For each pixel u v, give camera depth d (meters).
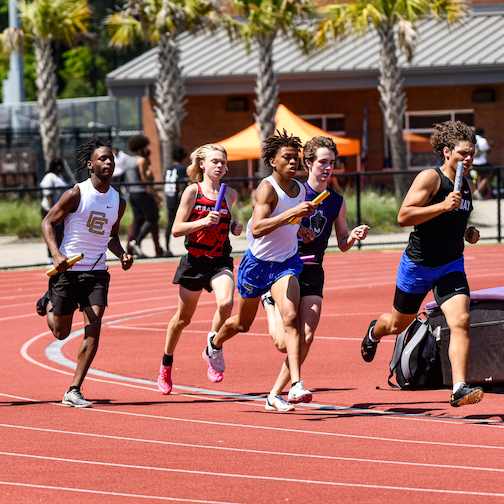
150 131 88.50
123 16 74.38
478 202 65.00
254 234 17.67
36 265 52.06
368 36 88.69
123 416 18.41
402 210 17.22
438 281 17.73
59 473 14.12
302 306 18.64
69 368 24.33
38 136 102.44
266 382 21.88
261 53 73.31
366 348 20.41
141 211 52.81
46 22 79.88
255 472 13.98
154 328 31.02
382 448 15.34
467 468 13.88
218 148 19.48
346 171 86.81
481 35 86.94
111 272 48.62
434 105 87.31
